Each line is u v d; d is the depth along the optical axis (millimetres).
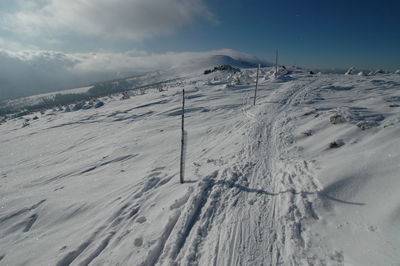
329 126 9461
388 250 3271
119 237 4629
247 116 15102
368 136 7273
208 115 17609
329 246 3707
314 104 15461
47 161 12625
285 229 4293
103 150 12781
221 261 3715
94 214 5836
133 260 3889
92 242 4590
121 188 7121
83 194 7254
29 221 6000
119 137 15055
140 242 4375
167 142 12234
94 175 9164
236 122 13922
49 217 6051
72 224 5547
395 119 8547
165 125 16422
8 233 5523
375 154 5629
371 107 11766
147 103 25641
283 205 4992
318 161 6715
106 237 4648
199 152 9867
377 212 4027
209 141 11320
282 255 3729
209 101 22688
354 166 5500
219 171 7066
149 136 14156
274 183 6090
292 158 7516
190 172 7438
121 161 10539
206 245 4098
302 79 30344
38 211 6457
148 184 7004
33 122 26875
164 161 9477
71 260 4156
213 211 5070
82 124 21234
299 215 4578
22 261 4371
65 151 14133
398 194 4133
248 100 20828
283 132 10375
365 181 4898
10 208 6895
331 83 24719
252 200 5348
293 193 5352
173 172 7867
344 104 14297
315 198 4934
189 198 5547
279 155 8023
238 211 4977
